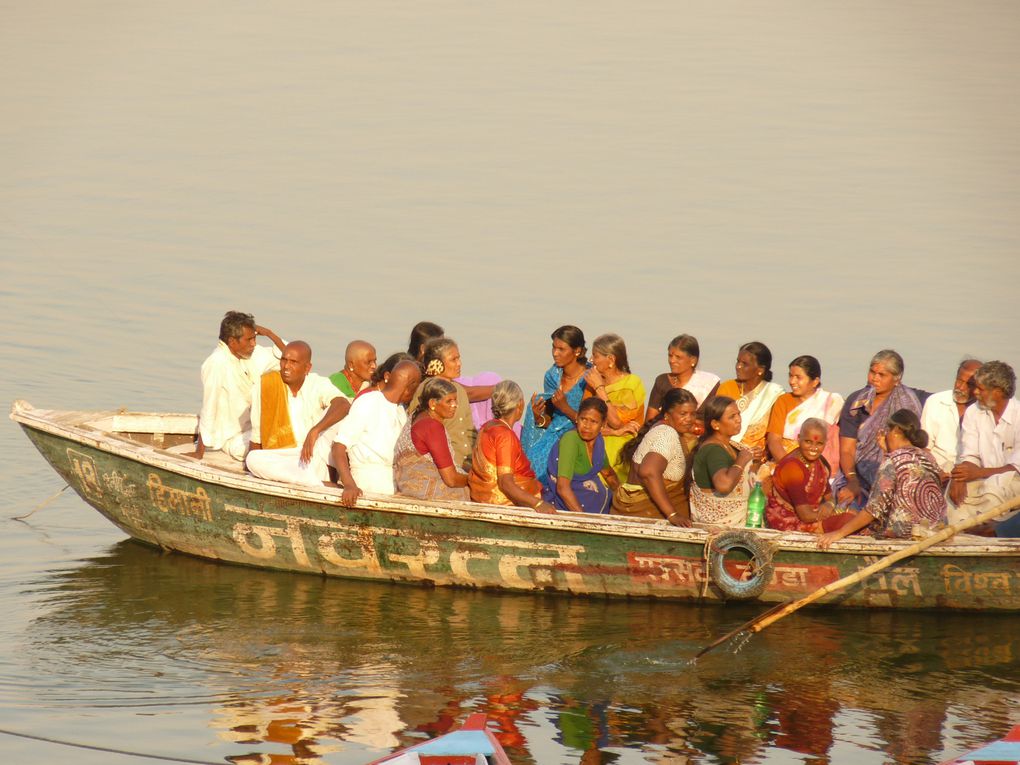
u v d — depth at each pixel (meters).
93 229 87.81
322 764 26.48
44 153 115.62
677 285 76.19
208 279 75.56
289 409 37.91
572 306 71.50
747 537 33.84
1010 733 26.20
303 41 193.00
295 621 33.78
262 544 37.25
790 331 68.12
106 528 41.22
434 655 31.77
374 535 36.06
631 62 177.25
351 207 95.44
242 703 29.02
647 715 28.77
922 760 26.95
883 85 160.25
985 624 34.12
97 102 143.00
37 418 40.19
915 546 32.34
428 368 37.88
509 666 31.14
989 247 85.94
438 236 86.94
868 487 37.16
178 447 42.00
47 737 27.31
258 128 128.75
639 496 36.00
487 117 134.88
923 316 70.88
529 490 36.03
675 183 105.19
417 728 28.00
